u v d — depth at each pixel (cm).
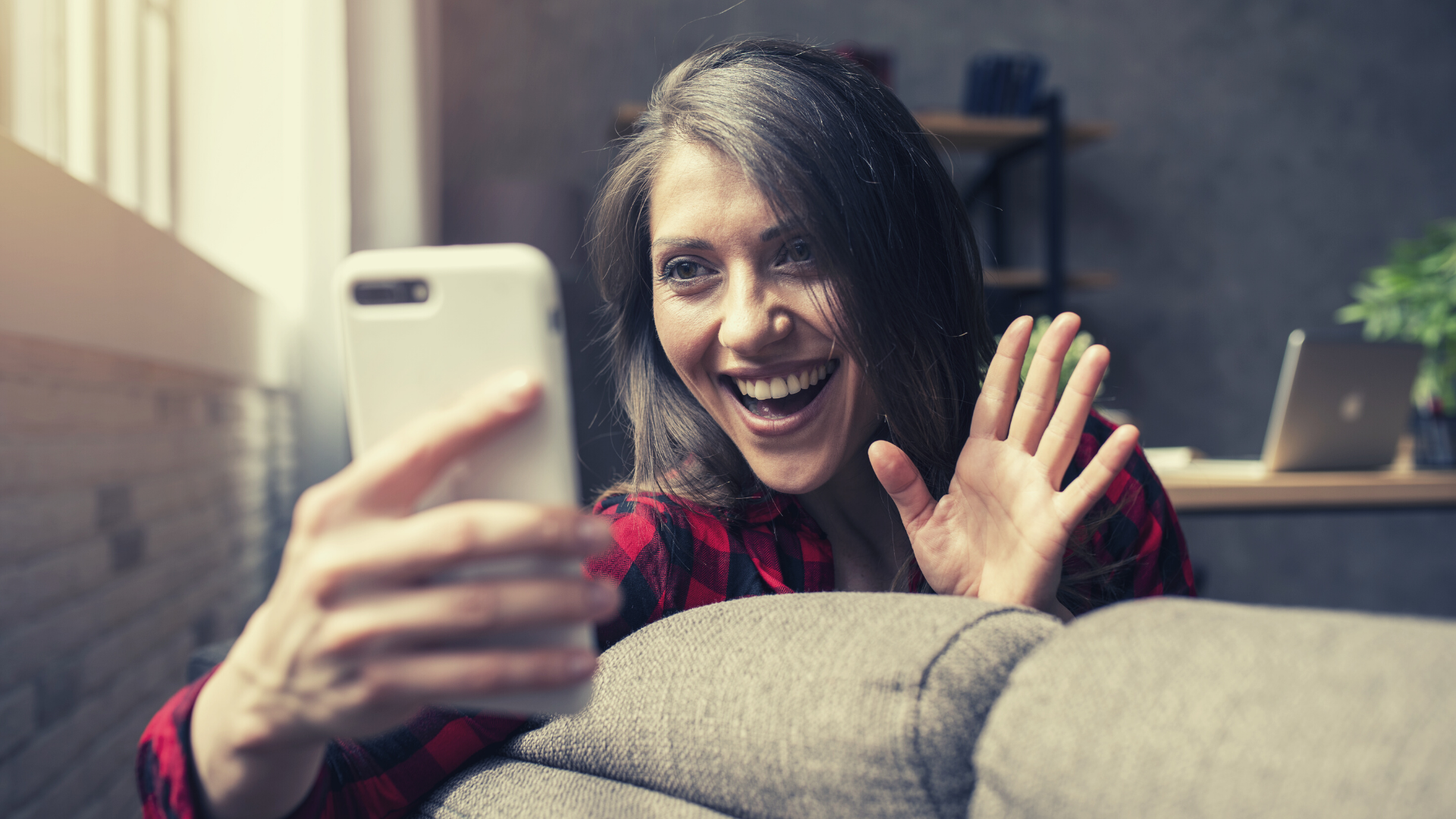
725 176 63
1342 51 377
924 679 37
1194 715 30
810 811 38
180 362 147
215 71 214
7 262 92
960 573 61
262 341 196
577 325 262
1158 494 83
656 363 80
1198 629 33
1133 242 360
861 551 82
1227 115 368
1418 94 383
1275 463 166
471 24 316
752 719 41
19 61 141
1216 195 367
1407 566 376
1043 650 36
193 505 169
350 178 217
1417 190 382
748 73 64
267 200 216
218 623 184
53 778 111
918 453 69
